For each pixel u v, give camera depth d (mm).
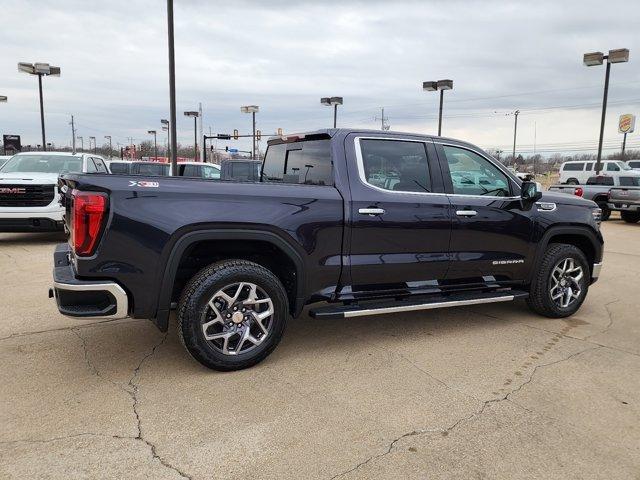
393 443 2883
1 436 2879
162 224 3480
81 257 3359
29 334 4602
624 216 17219
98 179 3404
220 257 4039
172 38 12328
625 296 6445
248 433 2967
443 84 26812
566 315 5352
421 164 4559
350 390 3551
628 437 2986
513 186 5043
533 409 3307
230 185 3758
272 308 3867
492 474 2609
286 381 3678
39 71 23047
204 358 3670
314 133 4438
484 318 5348
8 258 8438
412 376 3805
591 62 23312
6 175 9719
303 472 2607
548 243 5312
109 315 3426
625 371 3951
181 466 2641
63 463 2639
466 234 4668
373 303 4359
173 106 12570
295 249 3902
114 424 3033
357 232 4141
